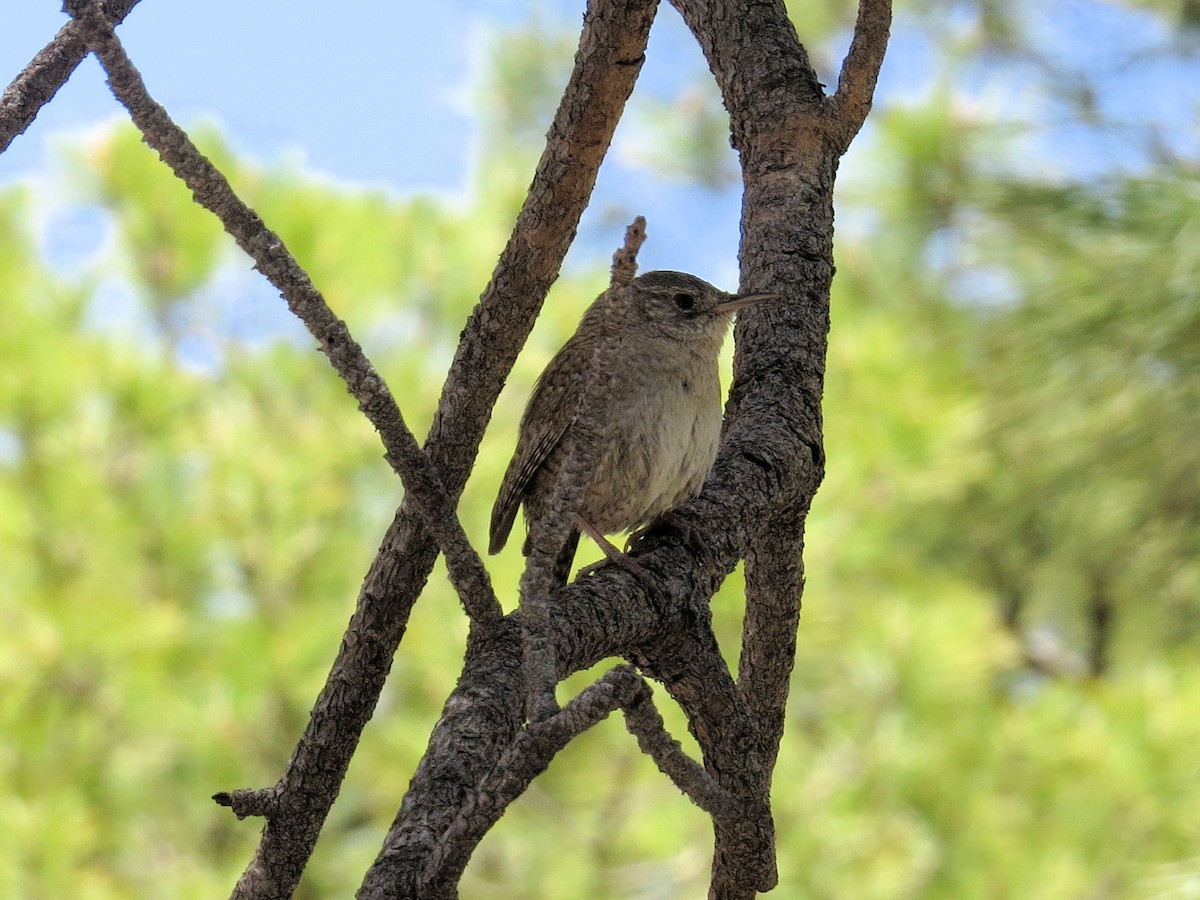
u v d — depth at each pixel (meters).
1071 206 10.55
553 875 10.72
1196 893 9.33
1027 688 13.08
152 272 12.22
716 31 5.62
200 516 11.29
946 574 13.30
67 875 10.03
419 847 2.92
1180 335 10.39
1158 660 12.74
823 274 5.16
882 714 10.63
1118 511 12.20
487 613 3.60
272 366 11.95
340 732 4.11
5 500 10.84
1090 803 10.32
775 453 4.58
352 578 11.45
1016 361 11.29
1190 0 11.95
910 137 11.37
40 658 10.36
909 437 11.50
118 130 12.52
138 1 4.07
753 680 5.00
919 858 10.15
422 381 11.81
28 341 11.48
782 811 10.17
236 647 10.87
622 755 10.91
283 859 4.10
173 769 11.27
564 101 3.71
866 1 5.07
